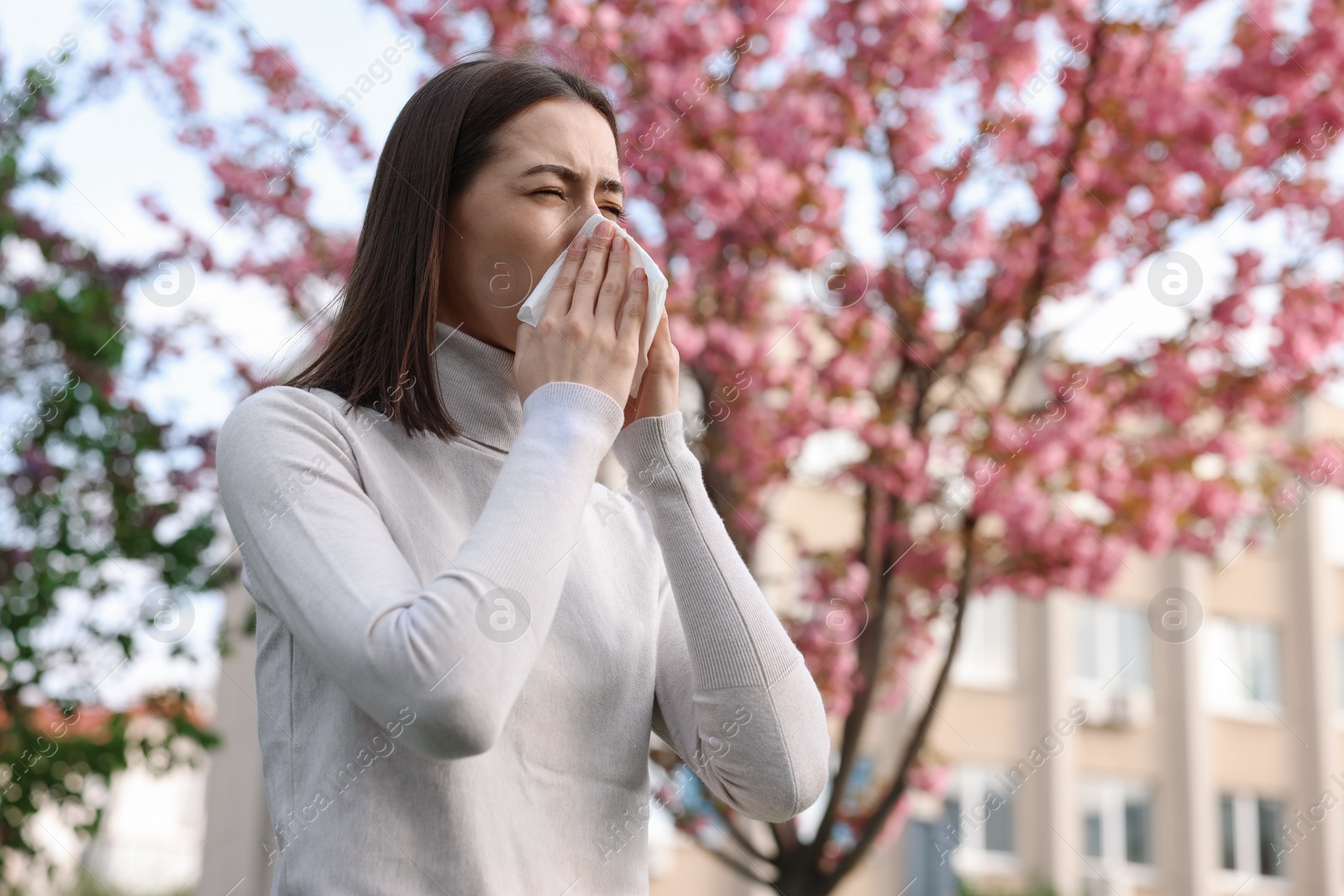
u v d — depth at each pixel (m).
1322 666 15.95
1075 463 5.40
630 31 4.73
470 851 1.10
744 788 1.29
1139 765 15.34
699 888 11.47
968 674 14.88
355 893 1.07
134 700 4.47
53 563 4.36
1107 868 14.98
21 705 4.34
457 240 1.33
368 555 1.10
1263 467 5.91
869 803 5.52
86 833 4.48
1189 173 5.18
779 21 4.95
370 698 1.03
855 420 5.07
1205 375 5.41
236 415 1.20
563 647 1.22
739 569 1.32
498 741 1.15
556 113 1.34
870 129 5.05
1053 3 5.00
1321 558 16.17
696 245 4.81
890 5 4.93
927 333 5.20
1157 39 5.15
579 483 1.15
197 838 9.51
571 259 1.29
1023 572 5.66
